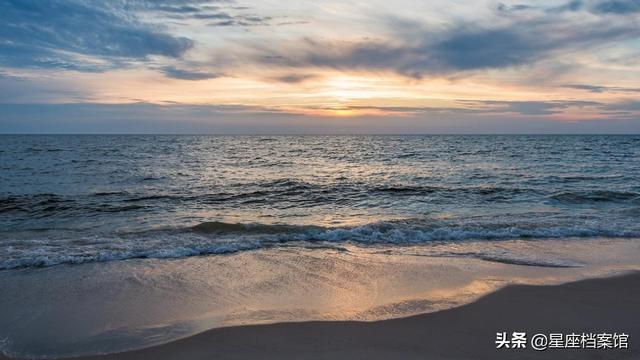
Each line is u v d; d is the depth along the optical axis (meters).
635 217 12.48
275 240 9.60
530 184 21.53
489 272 7.19
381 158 43.81
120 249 8.56
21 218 13.20
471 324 4.97
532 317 5.20
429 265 7.58
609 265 7.66
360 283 6.58
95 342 4.59
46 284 6.53
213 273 7.11
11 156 42.84
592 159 39.78
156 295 6.07
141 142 93.62
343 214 14.04
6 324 5.08
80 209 14.74
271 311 5.42
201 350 4.36
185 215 13.88
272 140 119.25
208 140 116.19
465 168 31.31
